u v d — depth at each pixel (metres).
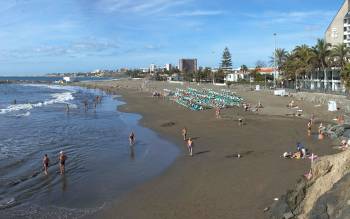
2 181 29.45
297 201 19.31
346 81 70.12
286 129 47.88
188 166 32.56
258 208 22.03
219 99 81.94
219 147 39.34
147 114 71.06
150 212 22.86
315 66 94.00
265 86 119.12
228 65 192.25
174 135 47.53
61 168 31.72
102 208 23.84
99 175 31.00
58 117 70.62
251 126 51.03
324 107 63.84
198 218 21.44
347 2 109.81
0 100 117.88
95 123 61.62
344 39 110.25
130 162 34.97
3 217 22.52
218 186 26.66
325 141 39.91
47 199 25.61
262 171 29.45
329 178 18.58
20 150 40.97
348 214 15.12
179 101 88.06
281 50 135.25
